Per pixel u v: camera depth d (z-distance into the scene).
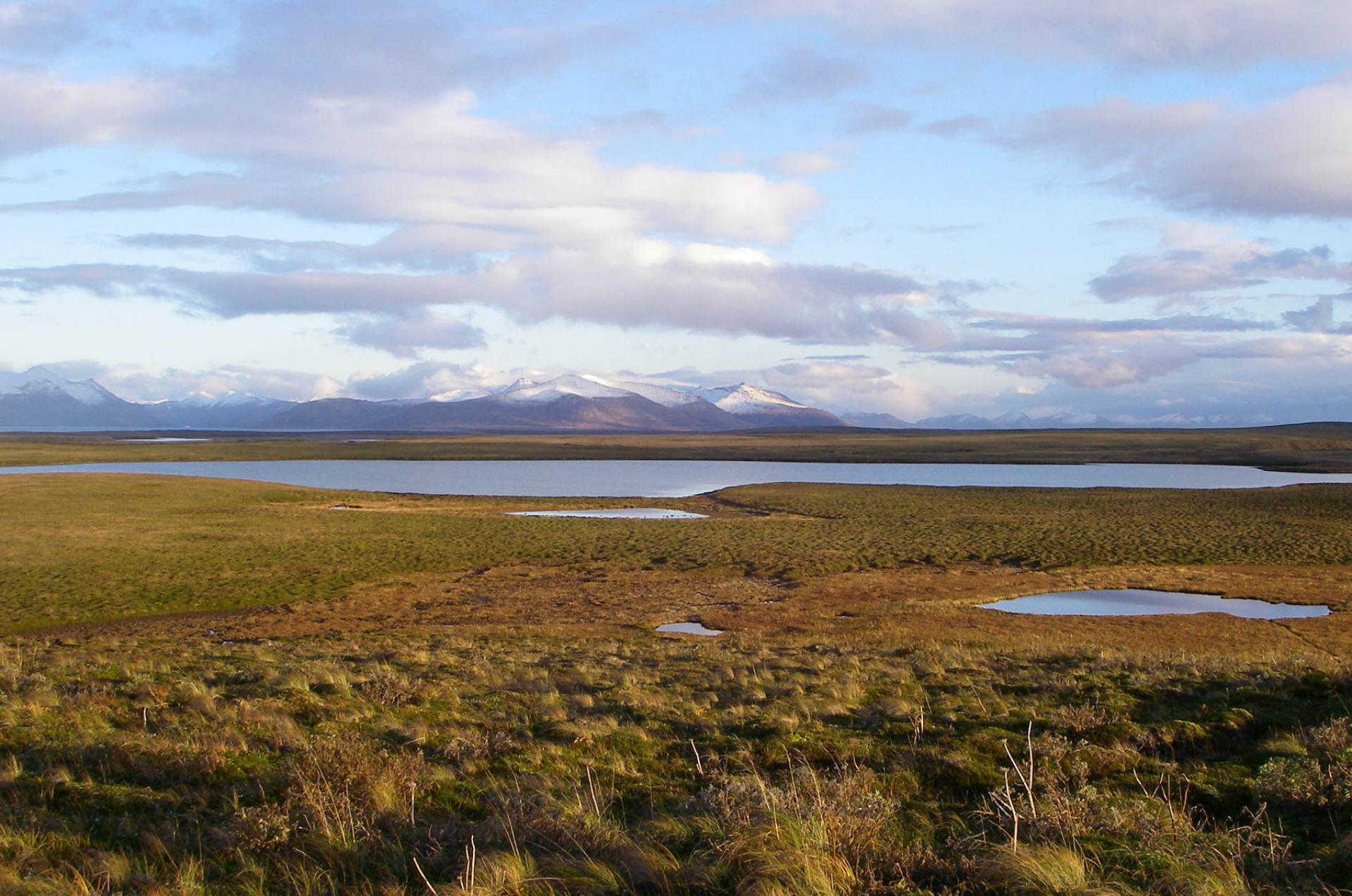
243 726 13.86
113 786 11.08
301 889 8.39
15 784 10.99
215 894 8.28
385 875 8.71
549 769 11.90
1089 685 17.14
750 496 107.25
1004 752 12.52
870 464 189.12
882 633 34.66
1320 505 90.69
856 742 13.10
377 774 10.90
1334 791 10.45
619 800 10.93
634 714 15.86
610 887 8.30
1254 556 60.75
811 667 21.73
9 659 25.05
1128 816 9.73
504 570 54.78
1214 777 11.65
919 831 9.71
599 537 69.25
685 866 8.68
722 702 17.05
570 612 41.38
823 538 69.69
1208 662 21.20
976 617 39.25
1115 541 67.50
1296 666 19.61
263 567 53.91
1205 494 104.12
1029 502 98.56
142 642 33.00
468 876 8.29
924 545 66.06
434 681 19.08
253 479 132.62
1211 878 8.24
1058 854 8.54
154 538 63.62
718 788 10.85
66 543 60.09
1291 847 9.24
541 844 9.34
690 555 60.56
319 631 36.69
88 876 8.44
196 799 10.73
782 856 8.47
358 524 75.00
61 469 152.50
